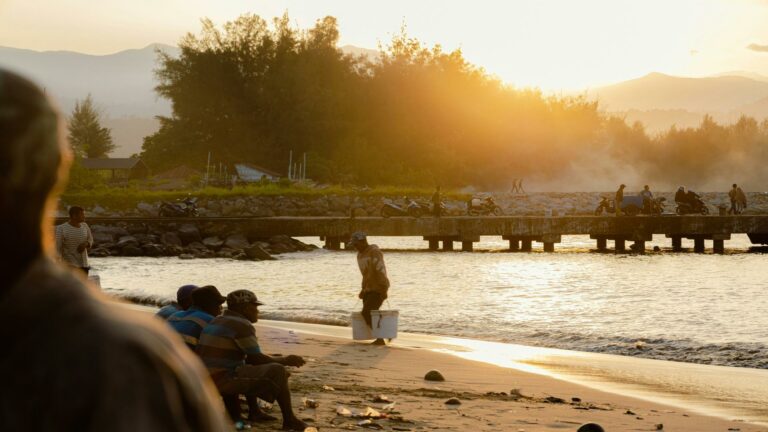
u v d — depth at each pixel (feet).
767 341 60.34
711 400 39.58
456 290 95.71
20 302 3.66
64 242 47.70
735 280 108.58
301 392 35.24
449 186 355.56
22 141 3.75
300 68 353.10
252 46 359.25
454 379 41.86
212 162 342.85
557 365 49.52
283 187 257.55
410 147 354.13
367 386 38.04
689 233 169.17
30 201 3.82
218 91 352.49
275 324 66.74
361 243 53.72
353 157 336.90
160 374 3.67
